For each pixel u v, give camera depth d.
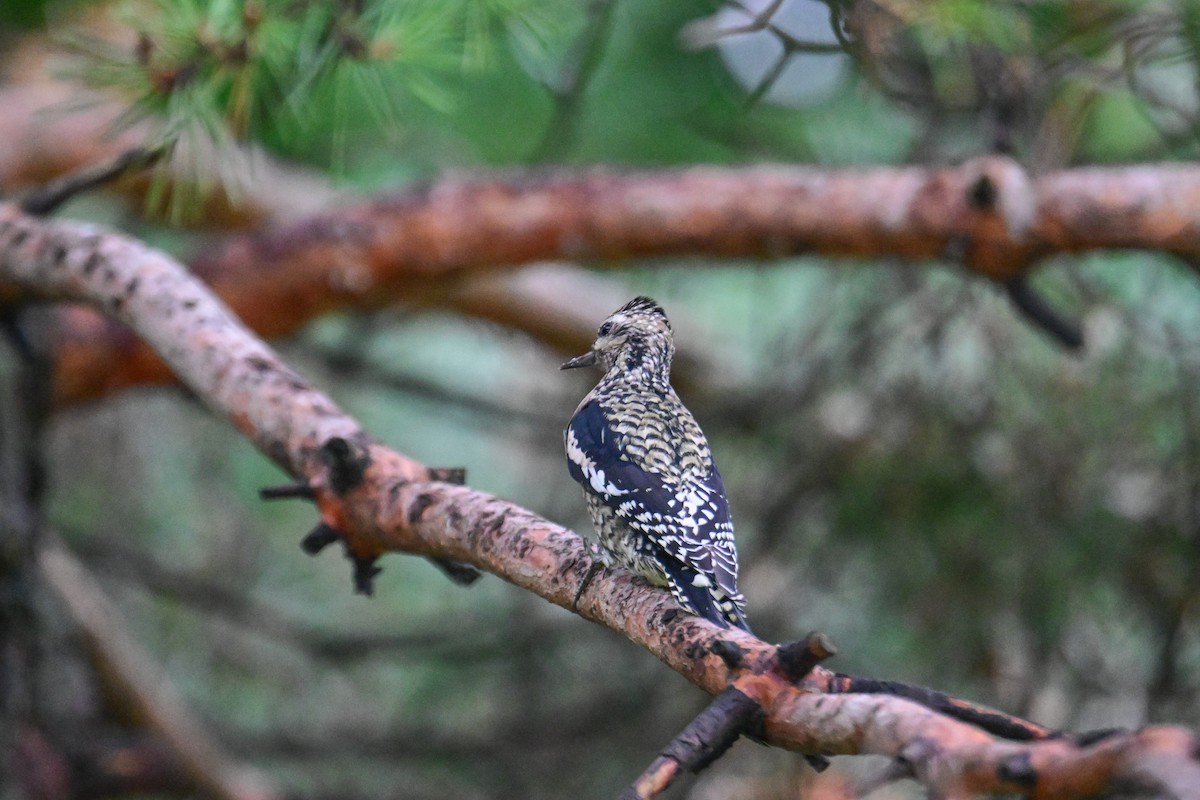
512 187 10.95
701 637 5.32
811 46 8.27
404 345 17.50
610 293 15.09
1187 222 9.52
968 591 12.33
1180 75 11.16
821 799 12.21
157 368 11.22
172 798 14.55
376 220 11.04
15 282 9.04
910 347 12.34
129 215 14.38
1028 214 9.66
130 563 15.42
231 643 17.12
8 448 10.79
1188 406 11.41
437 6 7.36
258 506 16.80
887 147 13.61
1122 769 3.52
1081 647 12.16
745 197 10.45
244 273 11.07
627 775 14.20
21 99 12.09
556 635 14.98
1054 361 11.88
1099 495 11.77
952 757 3.94
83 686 13.77
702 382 14.76
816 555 13.10
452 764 15.71
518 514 6.36
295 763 17.08
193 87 7.31
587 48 10.63
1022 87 9.66
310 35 7.17
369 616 17.27
